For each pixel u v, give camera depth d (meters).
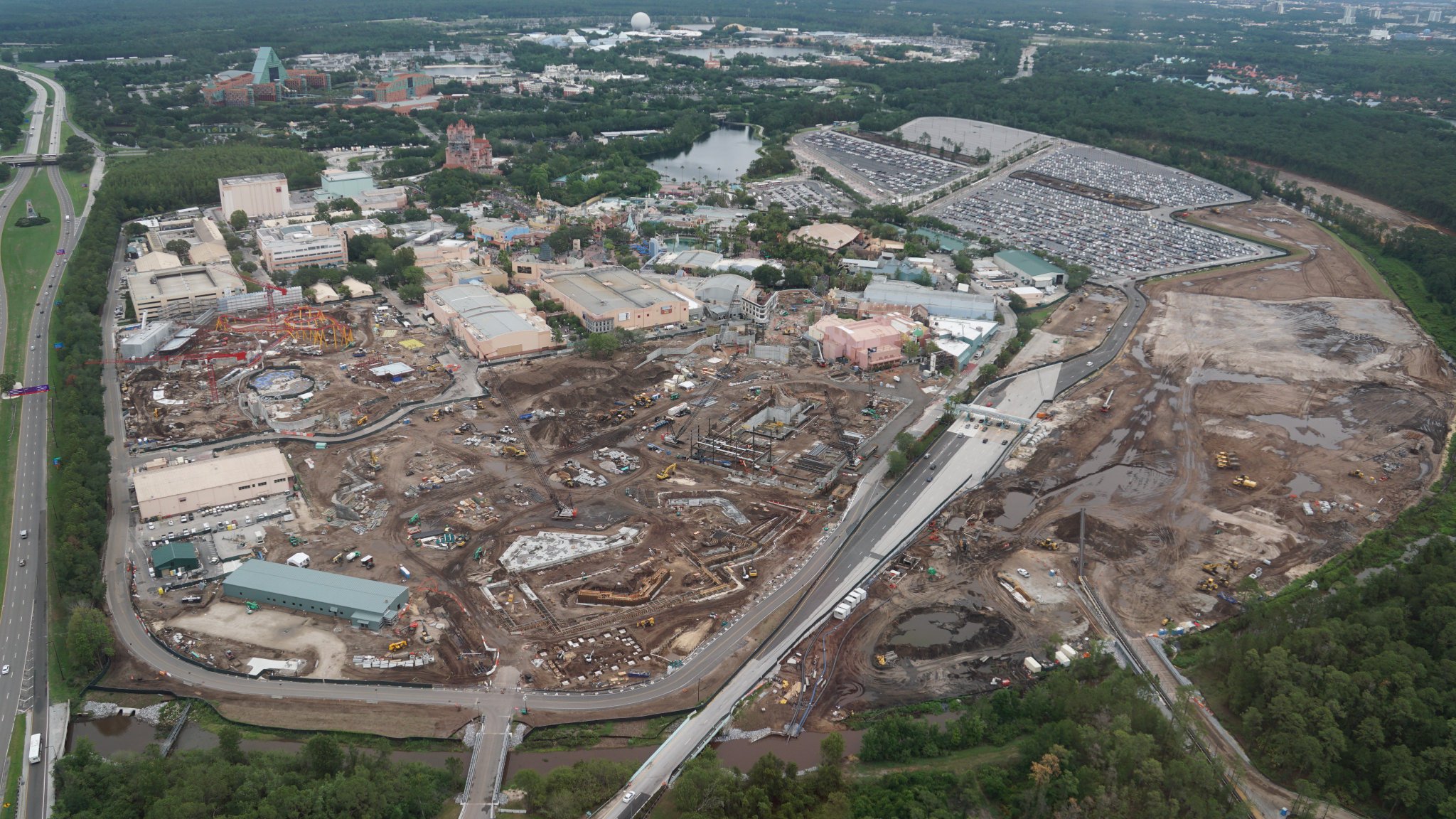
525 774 180.75
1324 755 186.25
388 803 172.50
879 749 192.88
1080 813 175.38
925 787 181.38
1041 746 187.88
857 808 176.38
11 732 197.00
